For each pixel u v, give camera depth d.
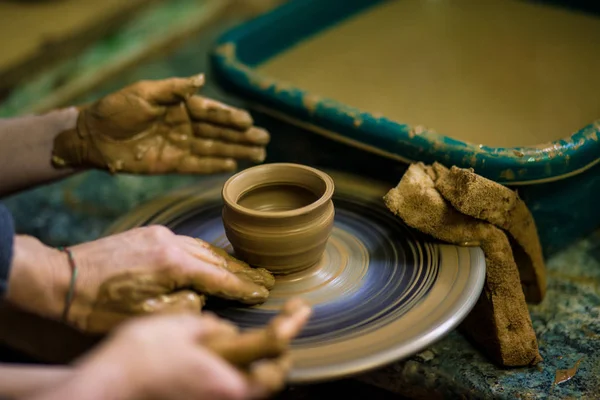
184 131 1.54
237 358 0.81
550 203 1.39
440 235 1.27
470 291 1.14
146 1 2.86
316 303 1.17
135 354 0.76
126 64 2.68
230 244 1.33
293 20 2.08
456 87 1.79
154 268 1.07
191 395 0.77
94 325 1.08
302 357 1.02
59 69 2.50
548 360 1.30
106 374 0.73
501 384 1.24
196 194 1.50
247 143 1.55
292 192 1.30
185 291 1.10
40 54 2.41
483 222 1.25
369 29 2.19
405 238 1.32
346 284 1.22
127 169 1.56
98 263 1.09
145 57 2.75
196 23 2.95
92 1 2.79
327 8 2.17
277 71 1.96
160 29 2.85
